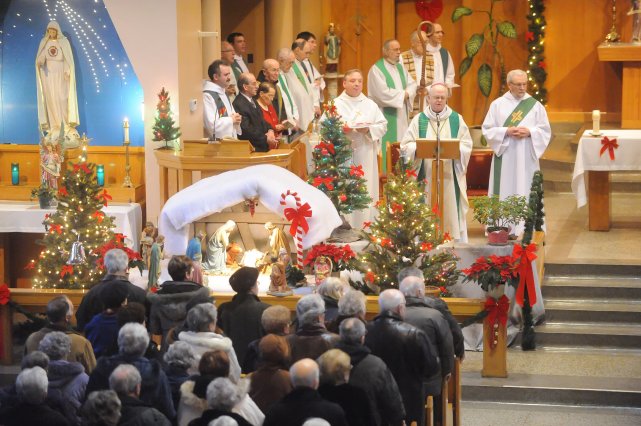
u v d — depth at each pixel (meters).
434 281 13.80
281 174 14.47
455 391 11.64
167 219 14.05
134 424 8.04
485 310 13.49
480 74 24.50
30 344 10.25
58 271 14.06
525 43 24.61
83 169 14.38
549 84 24.38
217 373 8.37
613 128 22.88
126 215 16.23
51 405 9.11
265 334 9.73
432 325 10.34
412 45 22.05
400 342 9.81
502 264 13.40
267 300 13.28
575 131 23.84
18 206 16.56
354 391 8.53
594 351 14.62
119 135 17.45
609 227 18.20
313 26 25.11
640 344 14.66
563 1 24.11
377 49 25.56
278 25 23.97
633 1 22.05
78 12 17.19
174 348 9.09
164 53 16.61
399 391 9.62
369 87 20.92
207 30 18.97
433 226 13.81
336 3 25.45
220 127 16.80
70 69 17.14
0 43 17.41
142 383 8.69
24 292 13.76
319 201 13.97
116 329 10.46
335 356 8.57
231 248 14.45
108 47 17.25
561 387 13.37
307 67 21.98
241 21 24.33
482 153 19.92
